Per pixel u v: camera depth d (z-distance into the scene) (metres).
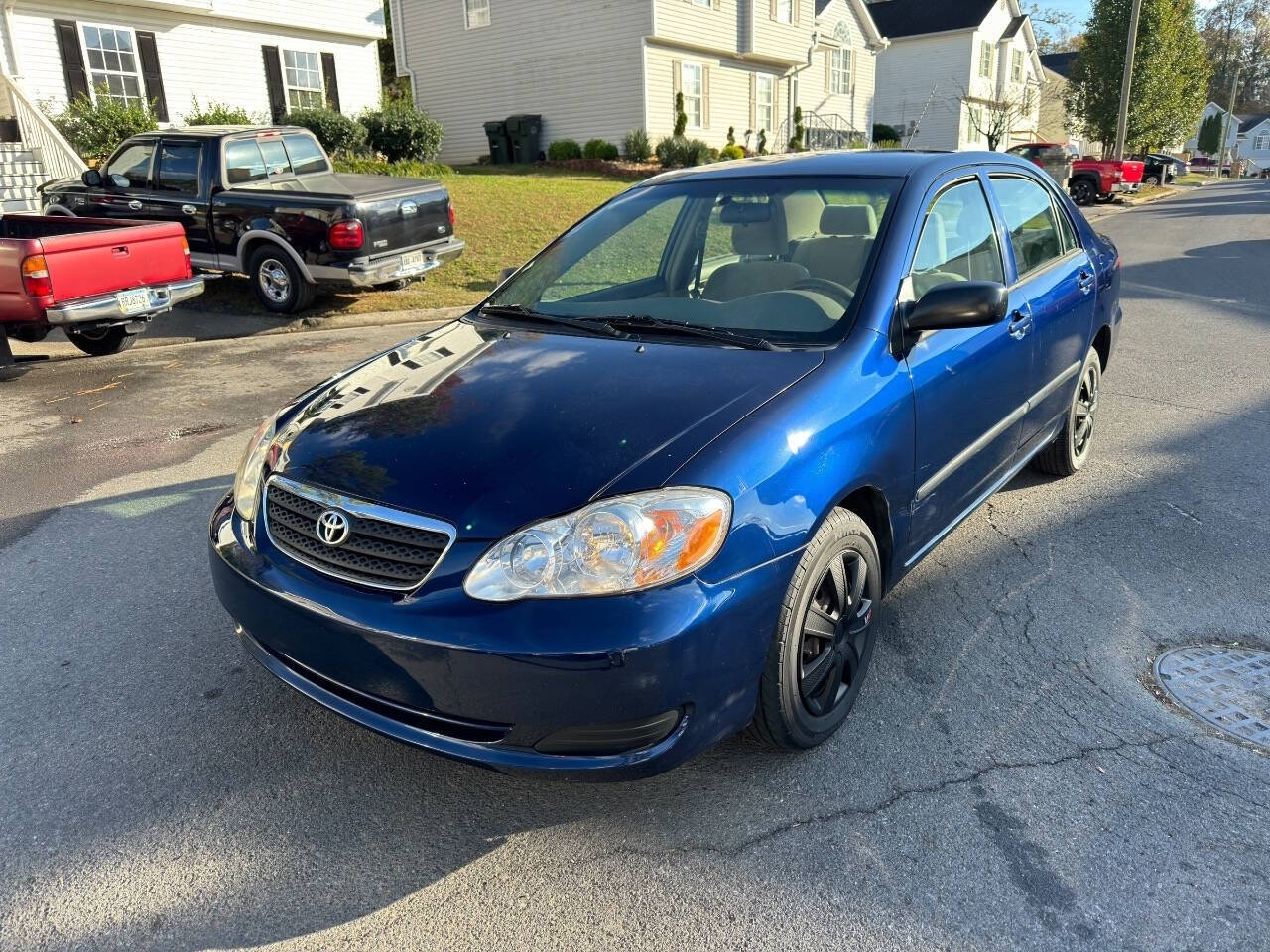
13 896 2.36
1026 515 4.67
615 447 2.45
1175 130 38.19
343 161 18.47
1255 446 5.58
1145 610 3.71
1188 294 11.27
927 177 3.54
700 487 2.33
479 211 15.80
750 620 2.39
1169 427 6.00
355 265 9.56
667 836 2.54
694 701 2.31
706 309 3.27
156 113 17.84
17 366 8.25
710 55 26.59
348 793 2.74
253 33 19.56
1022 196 4.34
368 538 2.45
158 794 2.74
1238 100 109.38
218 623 3.72
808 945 2.18
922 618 3.69
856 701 3.14
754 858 2.46
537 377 2.89
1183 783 2.70
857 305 3.05
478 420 2.66
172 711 3.14
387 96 27.16
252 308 10.62
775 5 28.45
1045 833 2.52
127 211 10.73
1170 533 4.42
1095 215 24.78
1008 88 45.06
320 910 2.32
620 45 24.06
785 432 2.53
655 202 3.92
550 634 2.19
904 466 3.02
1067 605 3.76
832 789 2.71
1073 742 2.90
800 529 2.49
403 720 2.43
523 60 25.92
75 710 3.14
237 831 2.59
